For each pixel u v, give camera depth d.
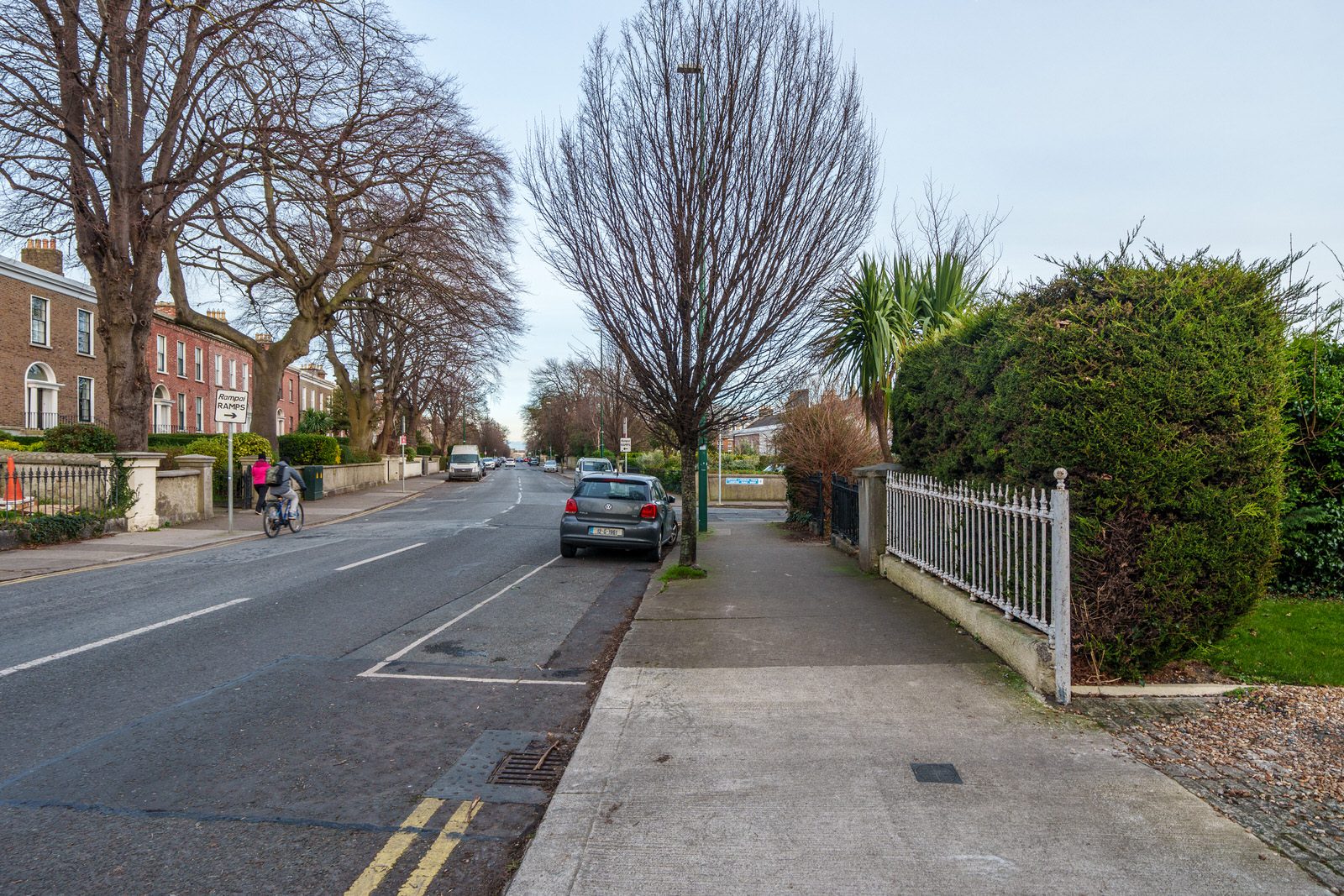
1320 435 7.74
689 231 8.87
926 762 4.08
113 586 9.89
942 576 7.70
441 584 10.34
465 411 83.56
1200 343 5.09
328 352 38.69
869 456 16.19
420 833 3.57
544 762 4.41
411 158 21.62
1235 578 5.13
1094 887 2.95
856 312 12.98
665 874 3.06
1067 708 4.87
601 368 28.41
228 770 4.24
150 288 18.31
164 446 29.17
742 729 4.57
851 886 2.96
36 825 3.59
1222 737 4.39
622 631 7.69
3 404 30.31
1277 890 2.92
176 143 19.73
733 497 29.88
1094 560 5.16
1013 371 5.76
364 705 5.35
